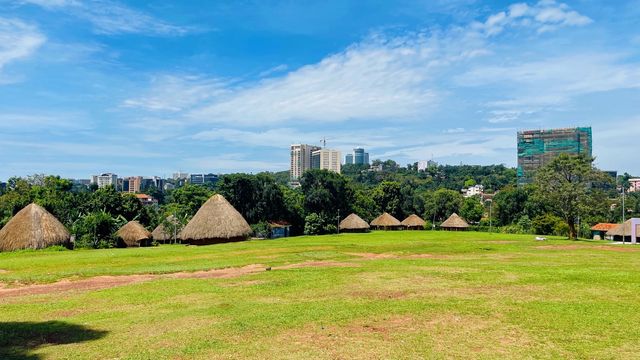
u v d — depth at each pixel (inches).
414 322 480.7
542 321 477.7
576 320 478.9
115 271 879.7
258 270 893.8
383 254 1203.9
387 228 3740.2
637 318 484.4
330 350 391.5
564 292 628.7
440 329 454.0
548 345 402.3
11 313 549.6
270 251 1258.0
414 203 4387.3
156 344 413.1
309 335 436.8
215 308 556.4
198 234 1599.4
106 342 422.0
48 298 642.8
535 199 2269.9
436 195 4434.1
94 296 647.8
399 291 652.7
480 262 981.8
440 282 722.8
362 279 758.5
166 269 904.3
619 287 660.7
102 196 2785.4
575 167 2059.5
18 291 711.1
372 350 391.2
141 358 374.9
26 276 816.3
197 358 374.3
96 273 858.8
